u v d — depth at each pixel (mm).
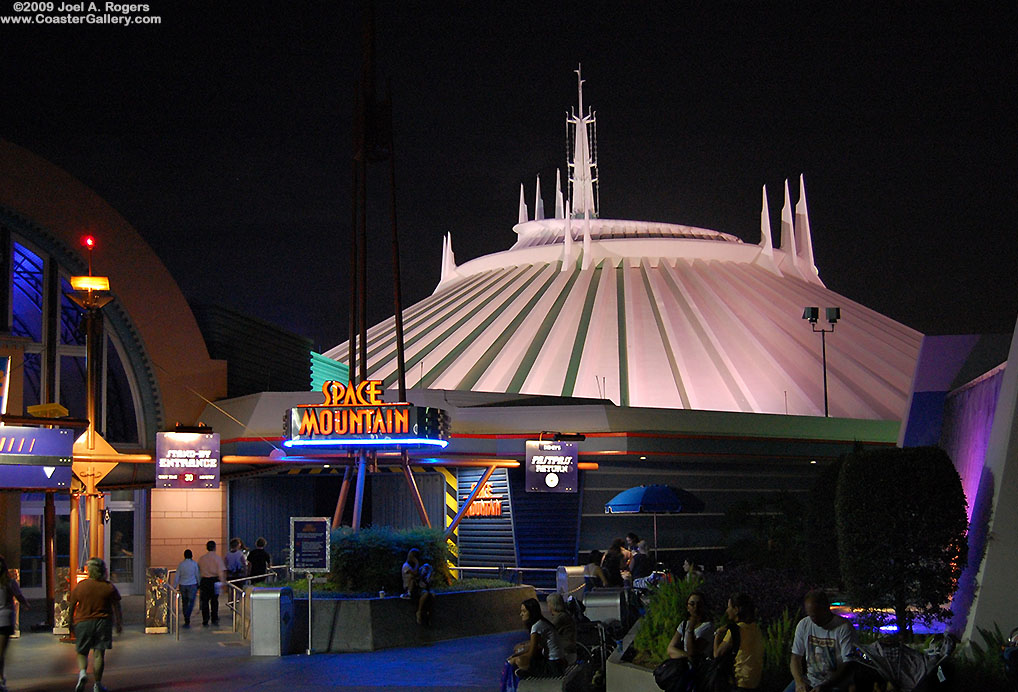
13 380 31328
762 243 68125
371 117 27984
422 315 59875
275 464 31719
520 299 58344
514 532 34375
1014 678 11094
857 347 56500
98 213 33719
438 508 35062
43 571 32438
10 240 32125
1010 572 13648
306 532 21000
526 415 35406
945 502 14195
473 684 16328
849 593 14820
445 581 24422
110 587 15781
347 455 27625
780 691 12680
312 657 19891
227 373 36906
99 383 33562
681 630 12539
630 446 34594
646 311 56125
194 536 34094
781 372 52094
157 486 26547
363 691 15797
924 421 20812
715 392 49094
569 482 31516
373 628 21031
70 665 19125
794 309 60625
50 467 23844
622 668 14070
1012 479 13930
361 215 27938
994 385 16922
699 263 65750
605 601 19750
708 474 37781
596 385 48469
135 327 34219
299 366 43281
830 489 21672
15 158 31969
